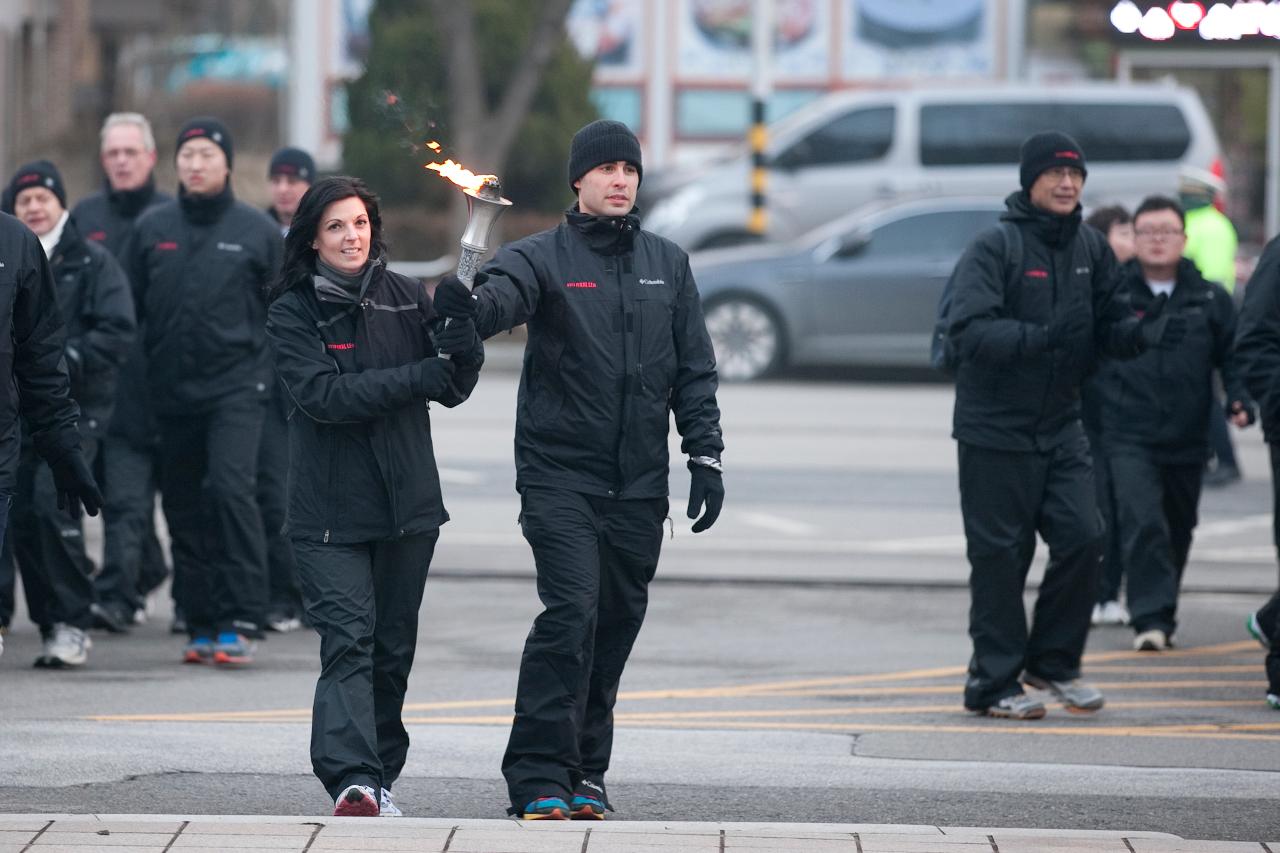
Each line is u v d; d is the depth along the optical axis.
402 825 18.41
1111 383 32.69
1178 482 32.97
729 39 109.12
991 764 24.41
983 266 26.19
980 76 106.50
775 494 48.22
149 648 31.92
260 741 25.02
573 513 20.42
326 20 103.19
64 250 29.67
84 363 29.52
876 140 83.00
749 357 71.75
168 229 30.34
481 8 95.75
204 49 127.44
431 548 20.84
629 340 20.52
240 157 119.00
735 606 36.06
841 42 107.31
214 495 30.12
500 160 89.25
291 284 20.56
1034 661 27.48
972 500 26.86
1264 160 91.88
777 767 24.11
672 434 57.28
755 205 82.69
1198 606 36.53
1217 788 23.14
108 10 107.56
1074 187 26.17
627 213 20.78
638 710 27.70
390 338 20.62
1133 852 17.69
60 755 24.05
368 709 19.91
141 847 17.53
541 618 20.39
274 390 33.16
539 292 20.44
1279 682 27.78
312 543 20.39
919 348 70.94
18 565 30.88
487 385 70.69
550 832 18.20
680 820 21.42
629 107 109.75
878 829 18.56
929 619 34.97
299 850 17.45
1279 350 27.06
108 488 32.94
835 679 29.94
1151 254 32.62
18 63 98.25
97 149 95.88
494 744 25.23
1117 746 25.48
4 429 20.70
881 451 54.97
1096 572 27.00
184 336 30.05
